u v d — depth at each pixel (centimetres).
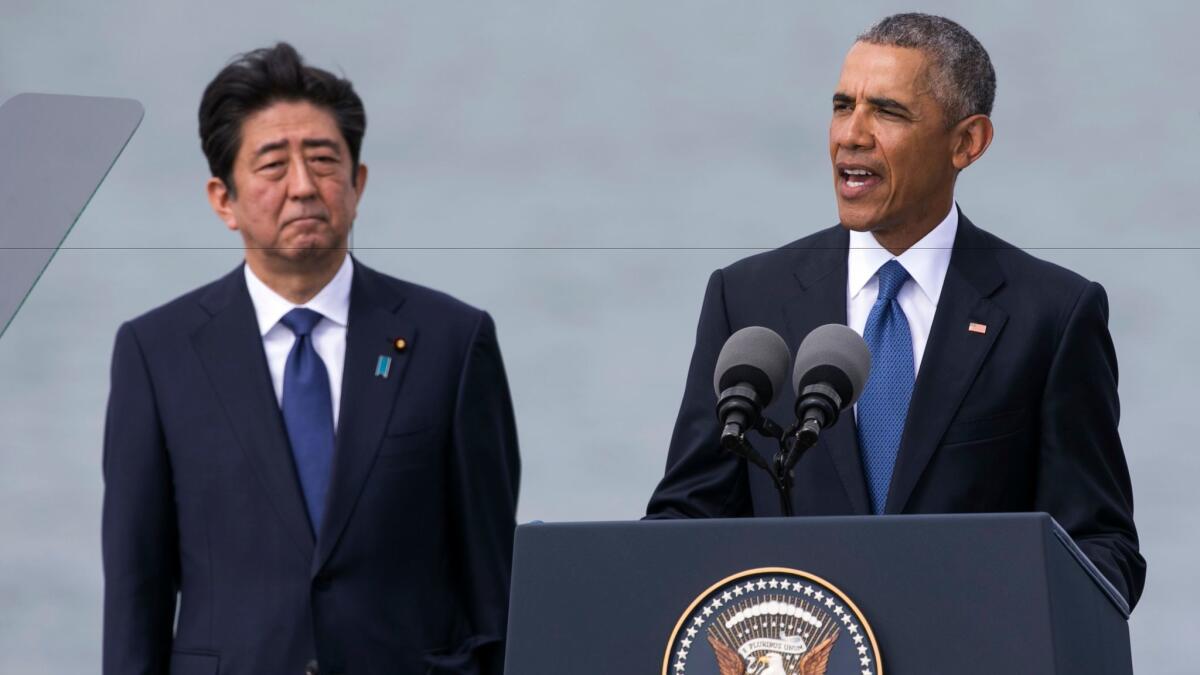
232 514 1597
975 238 1554
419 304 1689
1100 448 1502
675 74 2862
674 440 1548
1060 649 1091
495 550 1647
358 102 1698
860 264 1556
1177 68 2697
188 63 2944
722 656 1120
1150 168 2636
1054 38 2748
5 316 1421
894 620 1109
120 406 1641
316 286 1661
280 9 2955
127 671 1572
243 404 1620
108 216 2734
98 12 2983
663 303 2658
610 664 1135
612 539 1152
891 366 1511
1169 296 2550
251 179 1650
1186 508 2373
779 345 1266
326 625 1571
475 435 1655
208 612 1586
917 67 1523
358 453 1611
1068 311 1514
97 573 2436
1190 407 2453
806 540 1129
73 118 1462
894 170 1520
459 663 1606
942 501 1466
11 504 2500
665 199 2775
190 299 1681
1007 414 1488
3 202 1439
